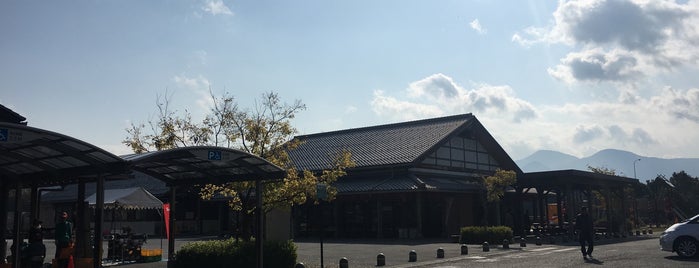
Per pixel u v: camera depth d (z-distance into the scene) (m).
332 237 34.06
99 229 11.27
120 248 19.27
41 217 39.16
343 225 34.59
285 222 16.66
